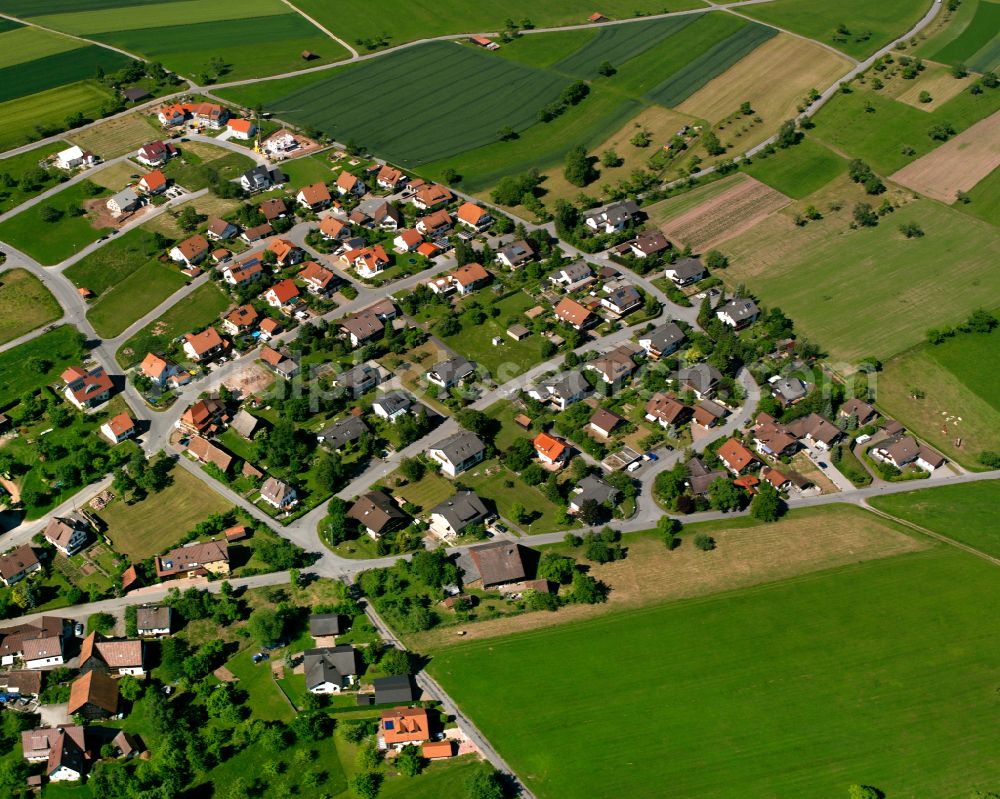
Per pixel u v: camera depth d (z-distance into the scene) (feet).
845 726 448.24
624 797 419.74
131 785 421.18
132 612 499.92
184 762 430.61
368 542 549.13
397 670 468.75
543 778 427.74
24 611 509.35
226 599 510.58
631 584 524.93
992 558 545.03
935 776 425.69
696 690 465.47
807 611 508.53
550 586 522.06
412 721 440.04
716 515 574.56
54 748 432.25
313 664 467.11
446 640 492.13
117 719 456.86
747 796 418.92
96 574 529.04
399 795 419.95
